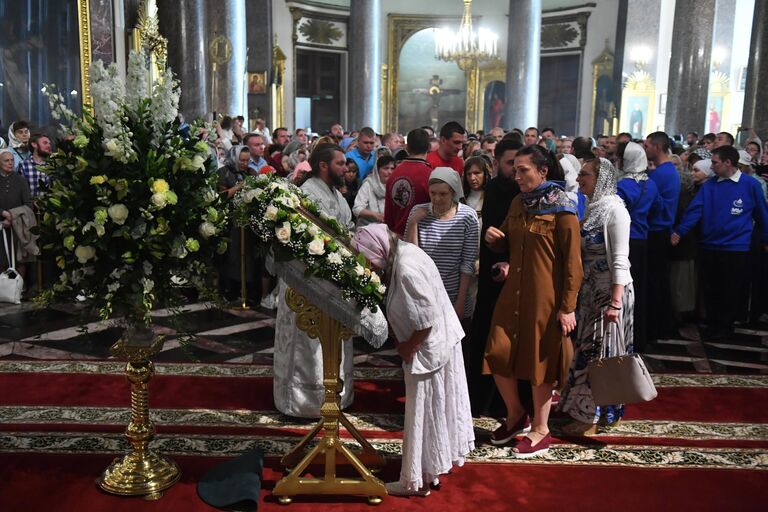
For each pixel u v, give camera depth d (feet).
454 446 11.23
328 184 15.02
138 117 10.70
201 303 23.73
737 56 75.51
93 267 10.65
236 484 11.19
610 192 13.20
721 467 12.54
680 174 22.53
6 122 32.24
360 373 17.24
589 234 13.15
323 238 10.56
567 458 12.78
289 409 14.14
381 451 12.90
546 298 12.26
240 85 40.01
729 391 16.42
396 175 15.03
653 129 75.92
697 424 14.44
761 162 30.60
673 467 12.51
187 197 10.82
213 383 16.22
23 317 21.34
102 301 10.91
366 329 10.65
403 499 11.24
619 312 12.82
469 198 16.74
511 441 13.34
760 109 38.42
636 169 18.07
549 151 12.54
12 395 15.17
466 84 87.66
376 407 15.06
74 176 10.41
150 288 10.60
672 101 57.26
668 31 76.07
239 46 39.78
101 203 10.43
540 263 12.28
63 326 20.47
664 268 20.22
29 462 12.16
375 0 59.98
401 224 14.97
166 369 17.10
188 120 35.01
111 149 10.20
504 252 13.42
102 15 31.81
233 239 23.20
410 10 87.66
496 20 86.63
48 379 16.19
